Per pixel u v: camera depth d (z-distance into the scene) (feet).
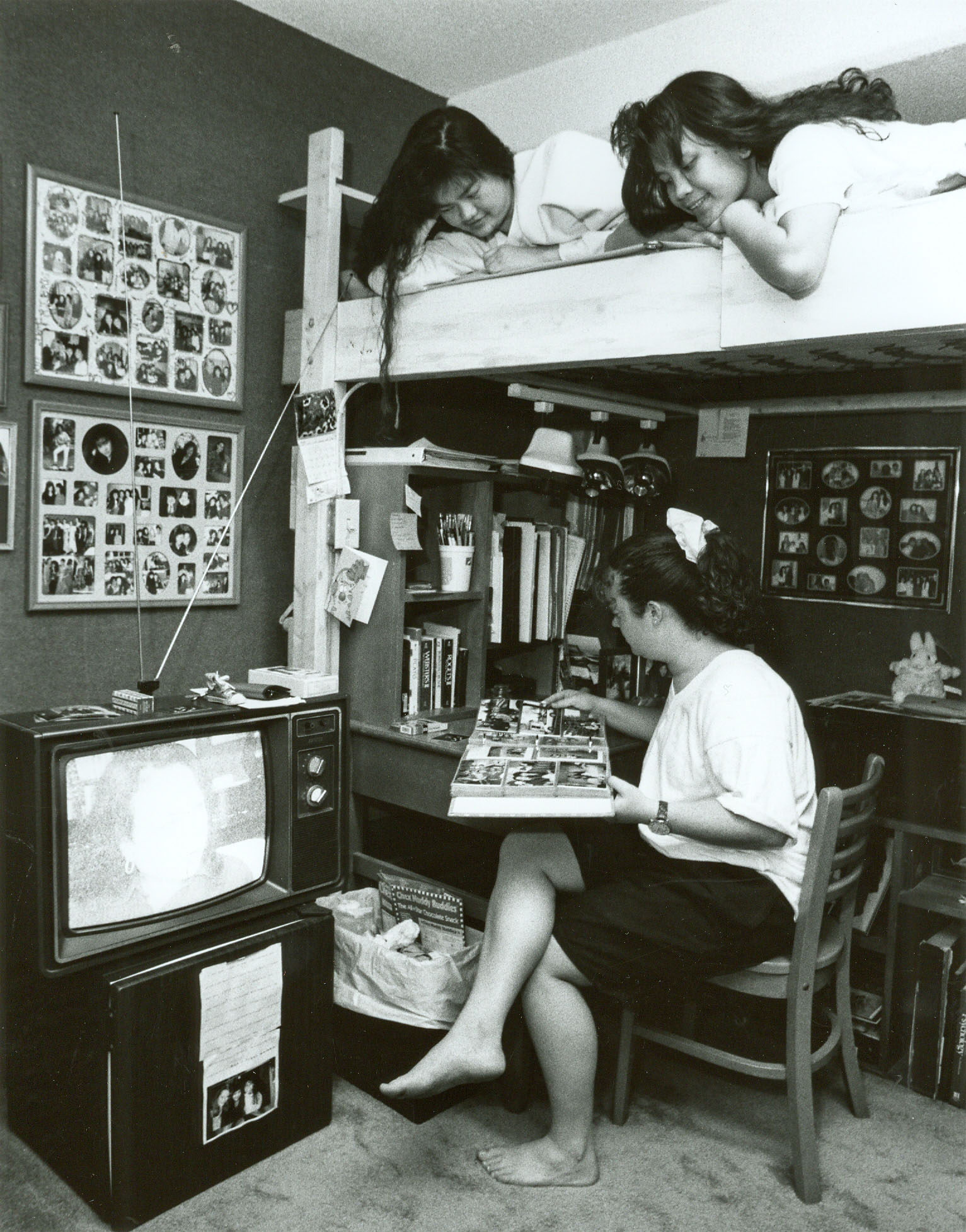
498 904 5.92
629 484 8.97
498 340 6.28
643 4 7.83
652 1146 6.21
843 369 7.36
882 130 4.96
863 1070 7.23
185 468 7.76
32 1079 5.88
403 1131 6.31
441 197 6.62
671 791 6.15
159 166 7.38
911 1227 5.49
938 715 7.16
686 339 5.44
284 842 6.18
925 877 7.45
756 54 7.63
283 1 7.82
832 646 8.46
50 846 5.03
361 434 8.35
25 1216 5.45
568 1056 5.73
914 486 7.98
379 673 7.66
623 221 6.09
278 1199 5.64
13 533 6.80
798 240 4.68
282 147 8.18
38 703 7.07
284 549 8.59
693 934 5.64
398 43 8.46
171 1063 5.43
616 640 9.51
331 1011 6.27
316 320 7.47
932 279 4.54
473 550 8.16
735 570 6.23
